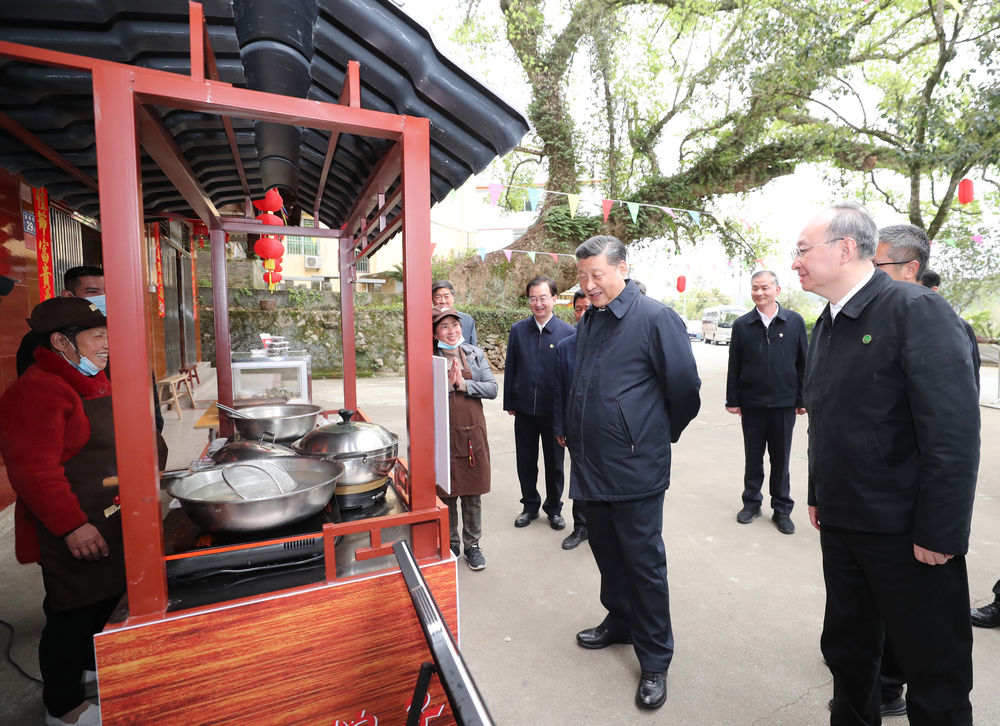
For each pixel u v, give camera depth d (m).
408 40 1.24
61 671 1.53
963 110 7.45
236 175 2.27
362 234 2.28
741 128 9.96
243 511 1.20
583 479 1.89
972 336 1.77
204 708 1.13
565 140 11.35
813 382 1.54
